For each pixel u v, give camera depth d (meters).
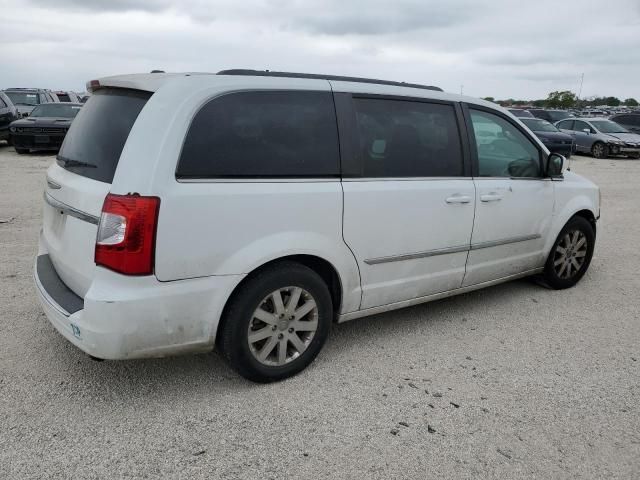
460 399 3.27
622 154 20.94
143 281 2.77
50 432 2.81
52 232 3.45
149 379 3.36
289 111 3.25
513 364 3.73
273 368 3.32
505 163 4.48
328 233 3.36
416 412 3.11
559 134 18.52
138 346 2.83
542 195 4.76
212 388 3.28
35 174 11.58
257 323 3.23
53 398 3.11
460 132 4.11
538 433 2.96
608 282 5.59
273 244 3.12
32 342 3.75
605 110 53.34
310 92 3.35
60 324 3.00
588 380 3.55
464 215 4.11
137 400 3.12
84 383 3.28
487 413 3.13
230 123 3.02
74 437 2.78
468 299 4.98
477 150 4.21
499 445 2.85
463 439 2.89
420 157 3.85
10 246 6.01
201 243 2.89
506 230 4.49
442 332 4.22
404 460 2.71
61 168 3.42
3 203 8.36
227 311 3.11
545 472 2.67
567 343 4.09
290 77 3.36
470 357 3.81
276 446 2.77
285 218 3.16
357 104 3.55
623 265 6.24
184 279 2.88
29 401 3.07
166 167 2.79
